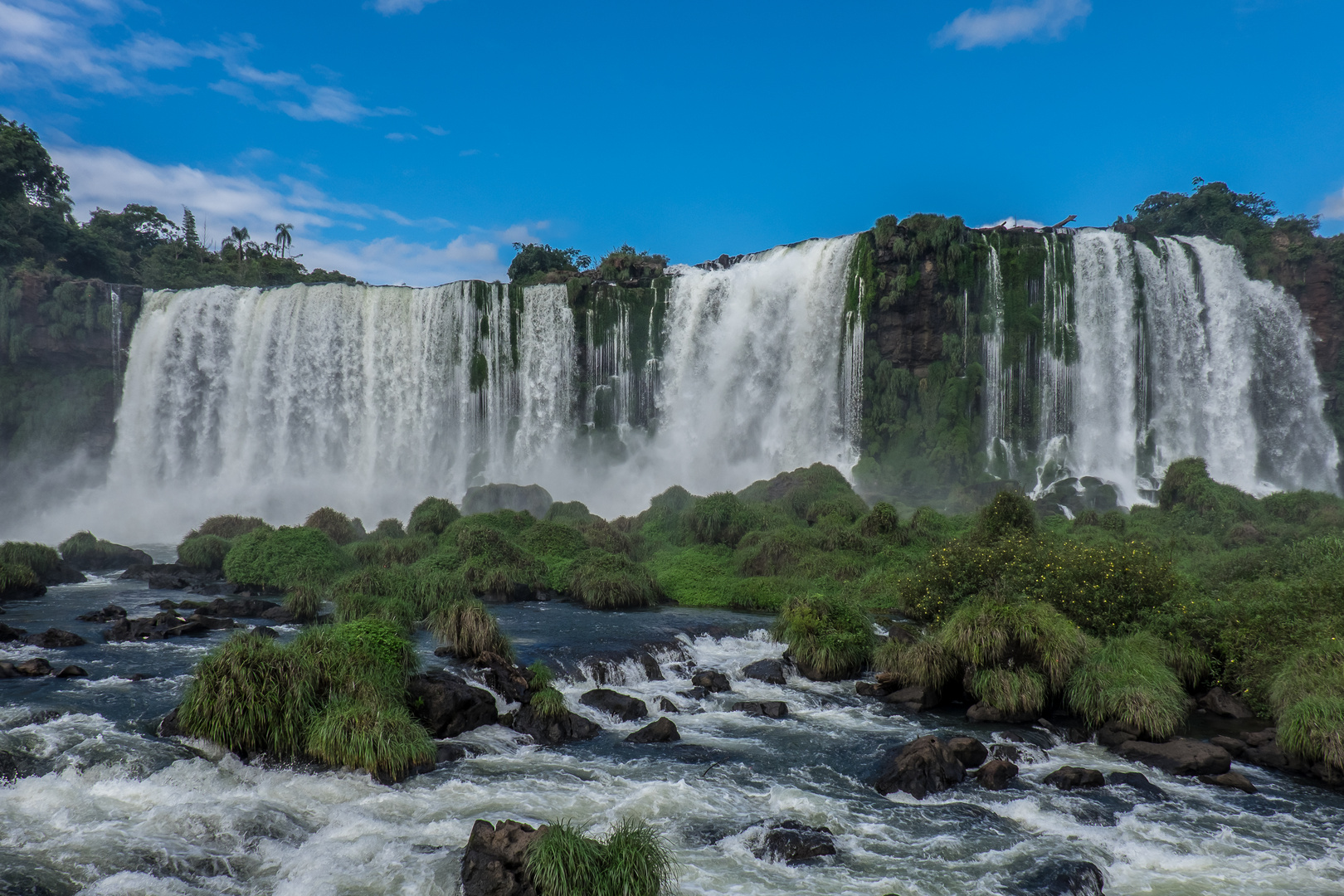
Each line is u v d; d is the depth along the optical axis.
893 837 12.20
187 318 63.16
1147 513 41.19
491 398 64.62
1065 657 18.00
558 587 29.53
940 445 58.31
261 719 13.42
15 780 12.12
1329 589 19.77
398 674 15.34
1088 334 61.59
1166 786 14.49
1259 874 11.52
